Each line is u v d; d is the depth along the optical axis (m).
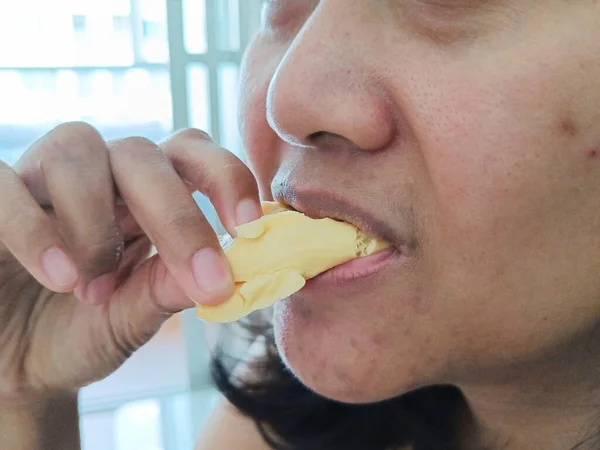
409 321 0.13
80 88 0.50
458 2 0.11
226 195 0.15
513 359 0.13
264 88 0.16
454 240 0.12
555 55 0.11
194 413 0.51
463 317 0.13
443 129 0.12
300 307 0.14
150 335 0.17
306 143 0.13
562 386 0.15
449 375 0.14
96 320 0.17
